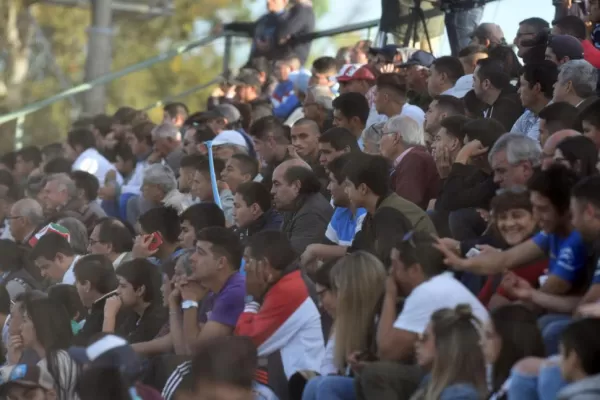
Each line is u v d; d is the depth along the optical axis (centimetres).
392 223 2419
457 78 3506
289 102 4472
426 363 1923
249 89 4600
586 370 1700
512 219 2198
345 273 2197
